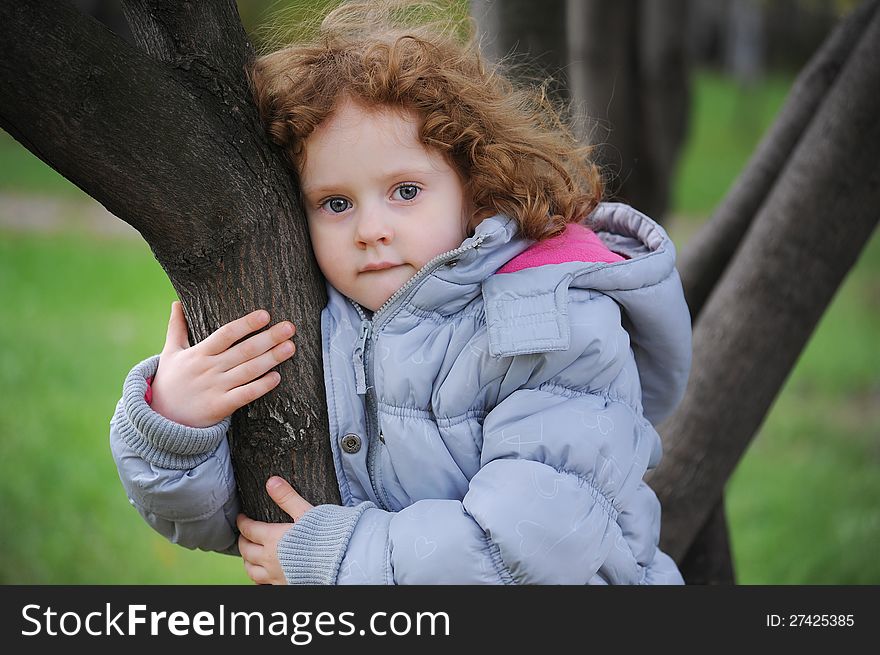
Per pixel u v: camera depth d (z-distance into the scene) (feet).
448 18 9.70
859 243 10.96
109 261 43.98
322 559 7.58
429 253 7.99
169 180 7.06
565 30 12.76
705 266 12.46
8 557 21.03
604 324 7.92
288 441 7.89
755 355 11.01
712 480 11.27
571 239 8.63
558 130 10.37
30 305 37.01
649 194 16.35
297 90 7.84
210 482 7.85
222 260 7.52
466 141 8.17
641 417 8.52
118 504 23.36
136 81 6.89
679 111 20.04
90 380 30.25
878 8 10.99
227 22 7.76
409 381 7.91
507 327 7.68
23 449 25.14
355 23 9.20
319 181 7.88
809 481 25.18
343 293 8.18
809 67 12.27
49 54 6.52
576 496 7.50
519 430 7.66
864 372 33.63
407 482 7.99
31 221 49.78
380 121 7.86
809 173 10.81
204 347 7.70
